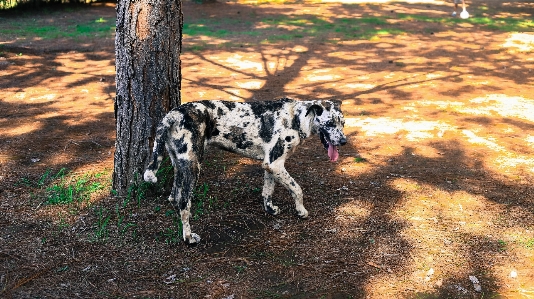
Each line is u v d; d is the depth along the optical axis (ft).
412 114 31.68
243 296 13.91
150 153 19.02
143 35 18.08
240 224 17.92
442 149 25.70
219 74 41.93
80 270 14.84
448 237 17.24
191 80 39.68
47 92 35.86
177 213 17.44
